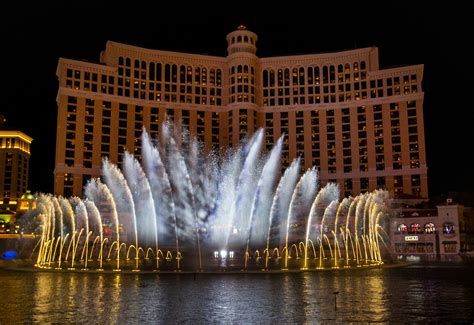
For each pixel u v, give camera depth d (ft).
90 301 105.29
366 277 159.94
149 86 605.73
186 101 620.08
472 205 450.30
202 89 629.10
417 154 569.64
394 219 402.31
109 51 588.50
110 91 581.12
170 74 618.85
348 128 604.90
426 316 85.35
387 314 87.61
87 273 178.19
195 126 614.75
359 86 608.60
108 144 568.41
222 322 81.66
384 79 597.93
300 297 110.73
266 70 638.94
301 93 627.46
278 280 150.30
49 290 124.88
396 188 570.87
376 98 596.70
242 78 622.54
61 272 182.80
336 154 603.26
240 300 106.42
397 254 372.17
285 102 627.87
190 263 243.60
